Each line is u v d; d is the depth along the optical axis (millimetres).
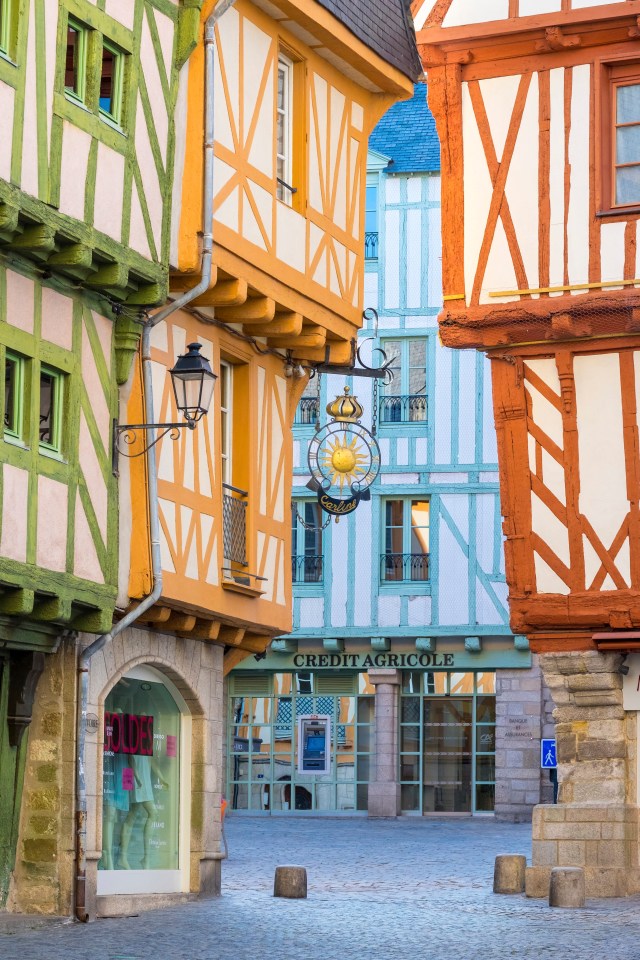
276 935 13867
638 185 17844
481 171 18359
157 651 15898
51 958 11977
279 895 17297
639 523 17766
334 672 32969
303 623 32719
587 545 17953
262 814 32906
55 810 14344
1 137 12562
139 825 16000
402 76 19078
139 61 14578
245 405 17234
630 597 17719
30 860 14359
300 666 32875
